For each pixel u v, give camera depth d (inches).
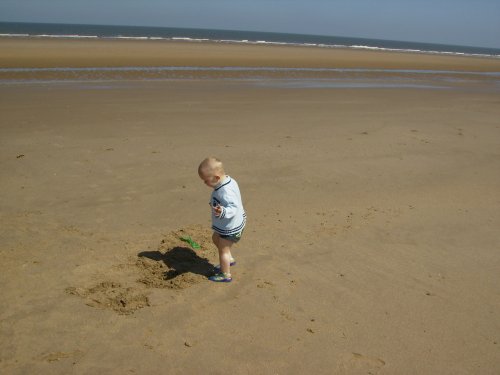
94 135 366.3
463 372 131.8
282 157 335.6
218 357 130.9
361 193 277.1
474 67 1562.5
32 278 163.6
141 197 250.1
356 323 151.3
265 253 195.9
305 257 194.7
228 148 350.0
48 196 244.4
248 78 829.8
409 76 1091.3
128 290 161.2
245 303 158.7
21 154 309.9
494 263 200.4
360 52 2082.9
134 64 913.5
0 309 145.1
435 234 226.8
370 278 180.9
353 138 404.5
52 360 125.0
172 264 182.1
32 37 1866.4
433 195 281.7
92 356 127.5
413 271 189.0
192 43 1898.4
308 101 591.8
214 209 165.3
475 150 390.9
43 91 559.2
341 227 227.9
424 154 368.5
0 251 181.3
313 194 270.8
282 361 131.3
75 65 840.3
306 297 164.7
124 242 197.5
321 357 134.0
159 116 447.8
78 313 146.0
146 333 138.9
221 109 501.0
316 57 1439.5
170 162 309.7
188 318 148.0
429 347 141.6
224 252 170.6
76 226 210.2
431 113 556.7
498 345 144.6
